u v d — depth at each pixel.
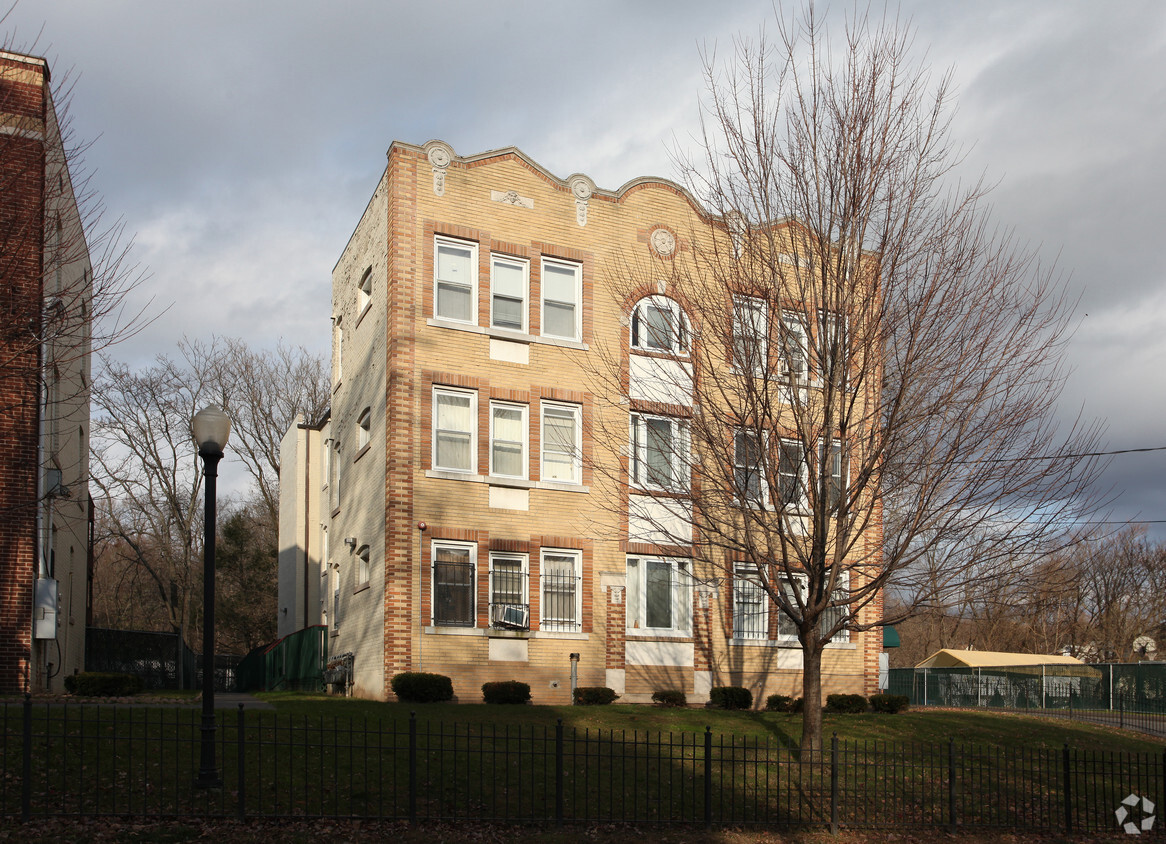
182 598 47.03
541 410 22.44
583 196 23.36
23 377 14.80
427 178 21.92
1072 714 28.03
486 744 14.72
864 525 15.55
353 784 12.23
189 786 11.65
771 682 23.80
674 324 20.58
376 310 22.94
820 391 16.08
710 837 12.03
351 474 25.11
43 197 14.11
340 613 25.84
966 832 13.27
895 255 15.20
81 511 26.16
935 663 44.84
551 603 21.94
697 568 23.31
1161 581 59.62
